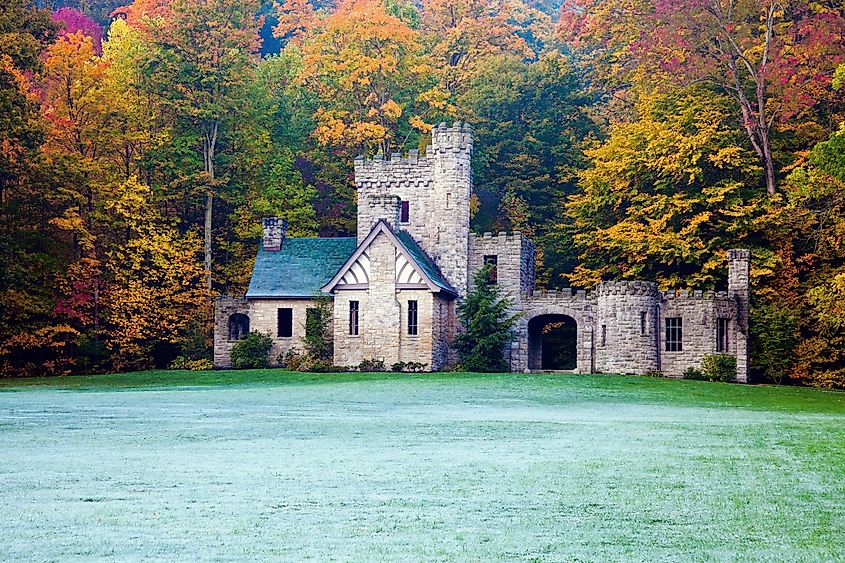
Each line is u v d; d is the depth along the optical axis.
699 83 72.19
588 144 84.75
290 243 72.56
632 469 21.75
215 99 80.38
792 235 65.38
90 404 39.22
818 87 67.25
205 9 81.00
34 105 65.50
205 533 15.65
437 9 109.81
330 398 42.91
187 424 30.84
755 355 61.88
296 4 118.00
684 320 62.38
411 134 85.62
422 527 16.12
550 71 90.25
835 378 60.09
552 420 32.97
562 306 66.31
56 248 69.69
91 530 15.82
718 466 22.36
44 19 65.50
